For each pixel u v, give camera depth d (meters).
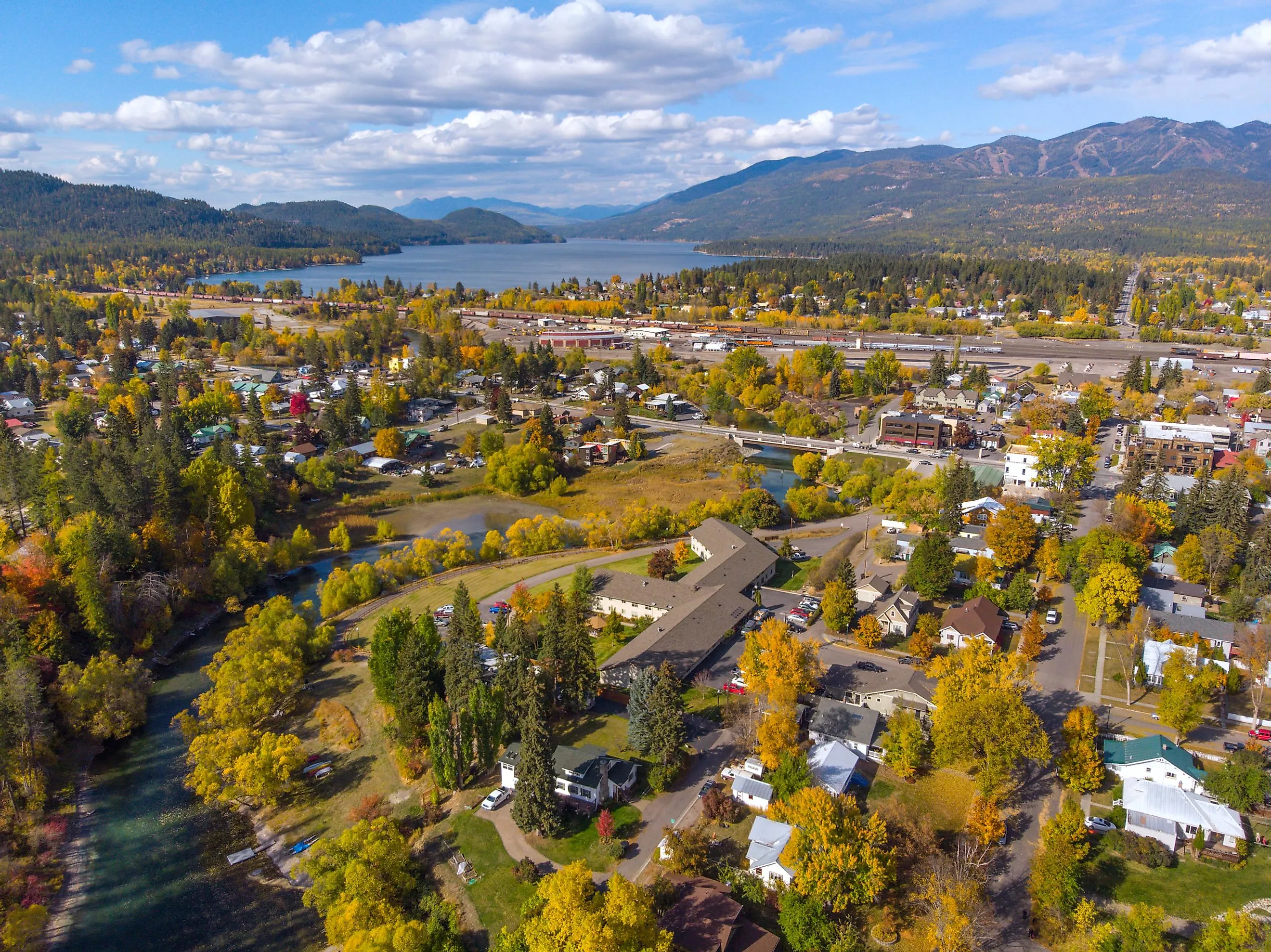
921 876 61.41
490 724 75.50
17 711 76.88
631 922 52.28
